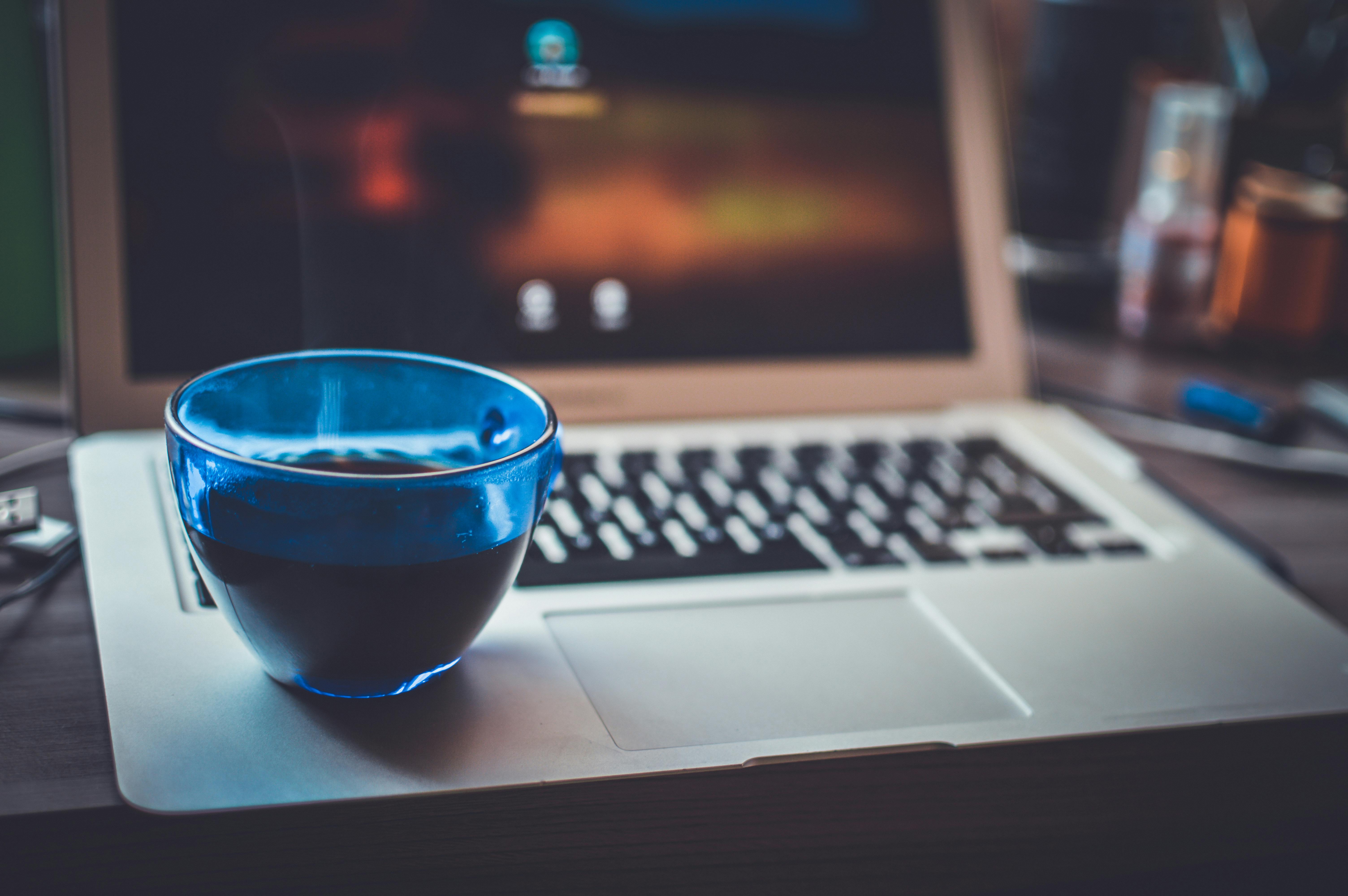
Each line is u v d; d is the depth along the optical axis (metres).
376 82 0.69
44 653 0.54
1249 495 0.73
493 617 0.55
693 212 0.73
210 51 0.67
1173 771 0.53
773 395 0.72
